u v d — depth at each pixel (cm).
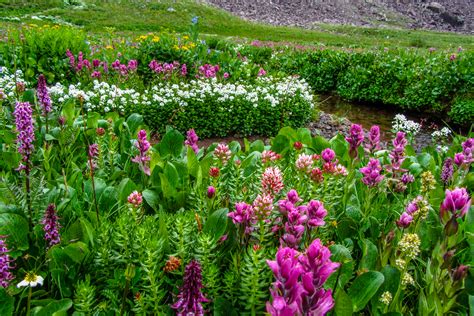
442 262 214
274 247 237
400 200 330
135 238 226
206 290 211
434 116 1305
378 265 233
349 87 1572
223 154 318
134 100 807
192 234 241
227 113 870
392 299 212
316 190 271
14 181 329
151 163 338
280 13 5375
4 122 460
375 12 6106
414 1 6550
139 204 248
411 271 261
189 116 847
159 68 966
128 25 3347
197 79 1017
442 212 214
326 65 1684
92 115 460
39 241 242
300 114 980
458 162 365
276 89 1008
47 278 226
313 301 136
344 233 274
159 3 4078
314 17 5522
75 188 300
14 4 3409
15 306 207
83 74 933
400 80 1414
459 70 1267
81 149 397
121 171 344
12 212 248
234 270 213
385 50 1952
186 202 300
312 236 241
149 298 197
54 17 3303
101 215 273
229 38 2977
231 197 291
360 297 206
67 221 262
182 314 172
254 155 358
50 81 946
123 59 1081
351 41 3819
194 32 1319
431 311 209
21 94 519
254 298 195
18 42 983
